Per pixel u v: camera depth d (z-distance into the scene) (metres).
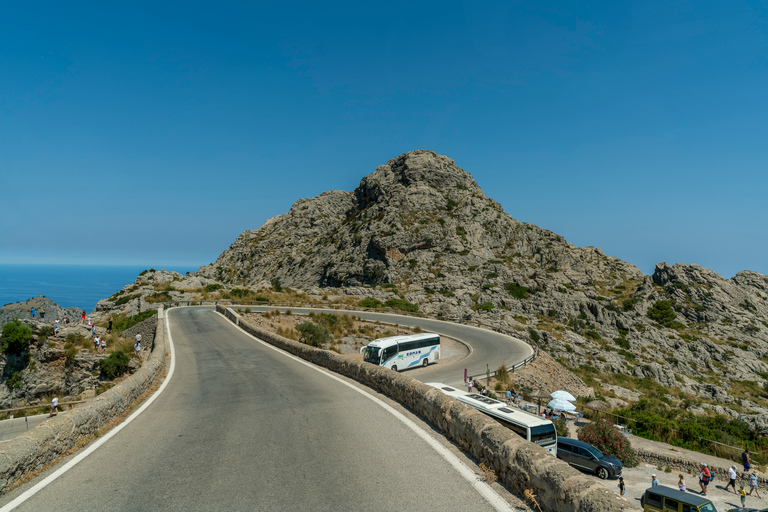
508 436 5.29
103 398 8.46
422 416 8.22
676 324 85.62
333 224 167.75
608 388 47.78
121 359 31.81
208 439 7.31
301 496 4.83
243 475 5.56
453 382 28.75
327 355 15.76
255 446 6.83
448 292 85.31
